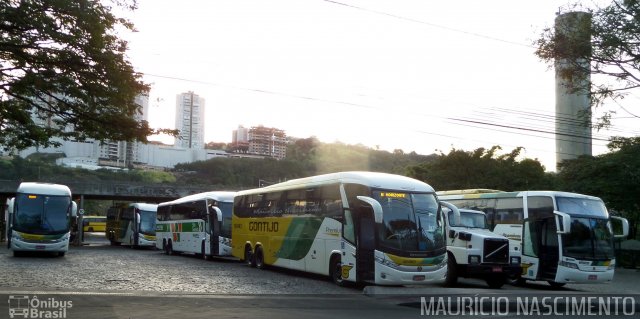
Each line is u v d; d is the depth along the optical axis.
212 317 11.53
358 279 17.22
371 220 17.27
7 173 61.72
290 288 17.75
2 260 26.06
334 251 18.62
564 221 19.62
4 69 13.91
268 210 23.59
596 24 17.36
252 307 13.23
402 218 17.23
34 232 27.92
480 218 21.88
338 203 18.77
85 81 14.25
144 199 56.41
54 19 13.30
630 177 32.25
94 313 11.52
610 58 17.62
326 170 73.25
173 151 96.44
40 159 75.50
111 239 49.09
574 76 18.53
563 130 30.70
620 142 27.44
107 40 14.00
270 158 84.44
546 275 20.70
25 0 12.67
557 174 39.41
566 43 17.84
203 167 86.50
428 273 17.03
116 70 14.24
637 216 37.31
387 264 16.62
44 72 13.91
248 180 78.94
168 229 35.56
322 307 13.73
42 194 28.69
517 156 41.72
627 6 17.12
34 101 15.37
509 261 20.16
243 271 23.16
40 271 20.84
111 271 21.66
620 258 34.25
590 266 20.22
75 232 49.47
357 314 12.74
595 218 21.00
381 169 68.88
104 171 75.88
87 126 15.47
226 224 29.50
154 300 13.72
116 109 15.40
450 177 41.50
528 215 21.75
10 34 13.33
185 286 17.44
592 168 34.12
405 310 13.77
